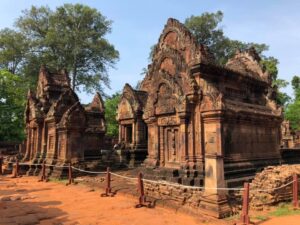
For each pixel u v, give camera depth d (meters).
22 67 49.38
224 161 14.29
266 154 17.98
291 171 12.83
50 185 18.23
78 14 51.72
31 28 50.44
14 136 38.56
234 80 17.39
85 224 9.59
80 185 17.72
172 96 15.95
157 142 17.16
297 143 38.94
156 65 17.97
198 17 49.72
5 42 47.66
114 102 46.44
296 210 11.09
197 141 14.73
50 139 24.00
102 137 31.08
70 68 50.22
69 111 21.80
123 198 13.73
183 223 9.67
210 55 15.95
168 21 18.09
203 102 14.51
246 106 16.89
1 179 21.34
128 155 26.28
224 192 10.80
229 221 9.70
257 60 21.95
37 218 10.29
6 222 9.74
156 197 12.98
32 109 26.52
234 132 15.41
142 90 29.47
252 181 13.20
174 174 14.91
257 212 10.88
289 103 49.53
